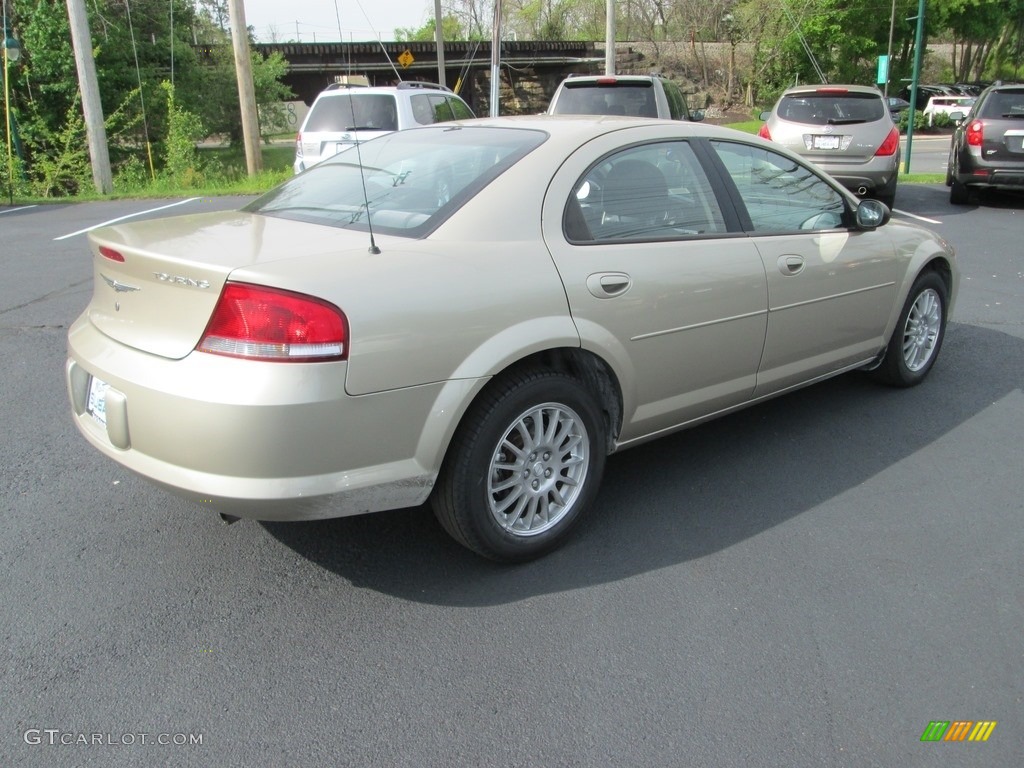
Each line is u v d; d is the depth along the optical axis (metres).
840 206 4.52
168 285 2.75
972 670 2.71
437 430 2.83
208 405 2.56
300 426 2.57
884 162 11.21
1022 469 4.14
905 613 3.00
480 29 40.47
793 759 2.33
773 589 3.13
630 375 3.42
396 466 2.79
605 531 3.53
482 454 2.99
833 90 11.40
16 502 3.70
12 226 11.88
